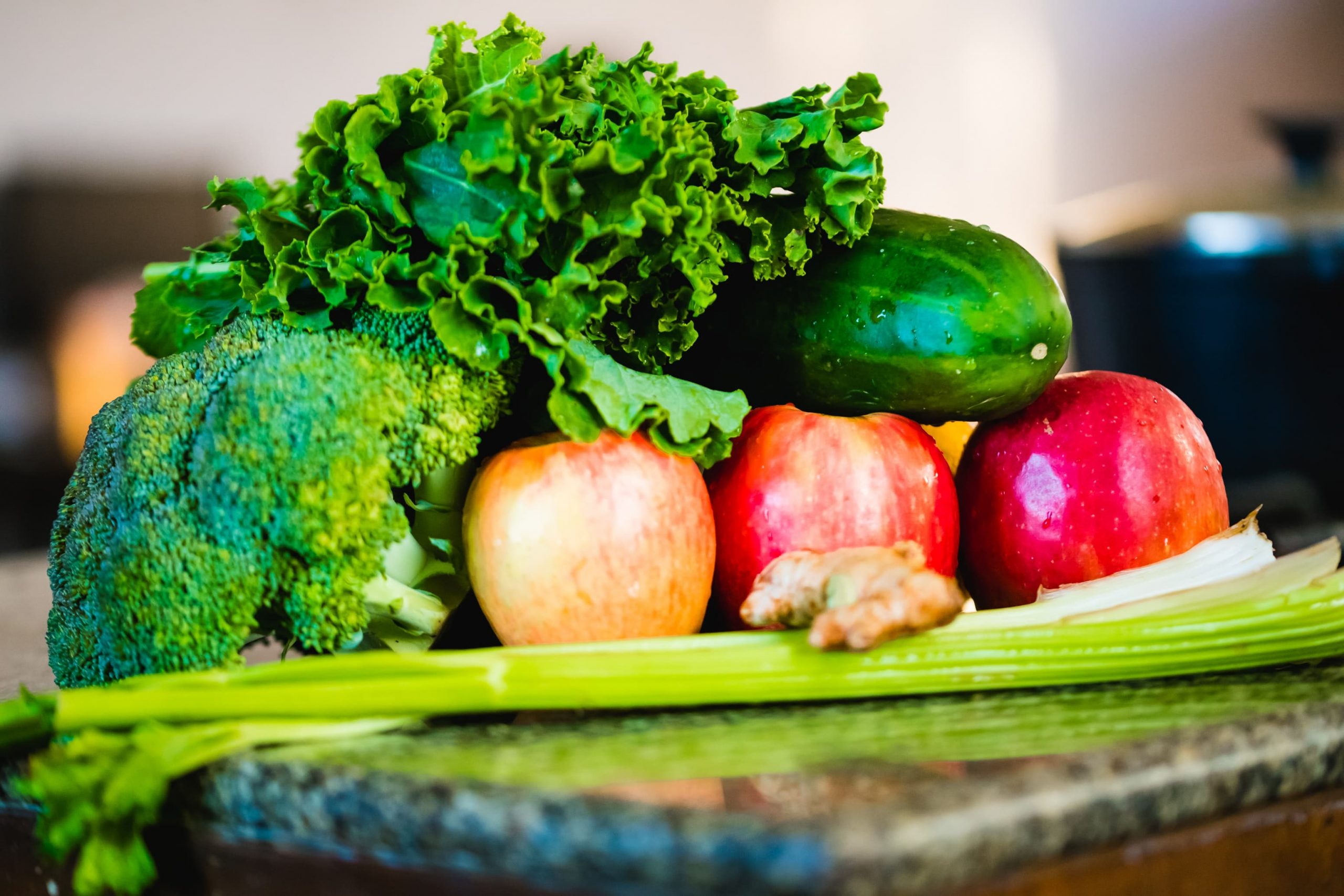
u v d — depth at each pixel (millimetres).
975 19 3219
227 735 565
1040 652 651
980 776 482
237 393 653
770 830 419
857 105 786
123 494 664
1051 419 841
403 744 582
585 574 693
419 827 489
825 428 787
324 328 727
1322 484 1599
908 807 443
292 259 738
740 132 775
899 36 3191
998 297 782
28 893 621
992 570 855
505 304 701
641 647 635
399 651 740
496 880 477
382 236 716
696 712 644
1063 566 824
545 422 780
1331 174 1839
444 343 674
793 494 773
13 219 2871
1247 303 1555
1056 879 468
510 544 697
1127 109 3354
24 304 2836
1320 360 1550
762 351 840
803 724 603
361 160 688
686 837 427
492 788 484
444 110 728
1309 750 550
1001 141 3273
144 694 583
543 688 605
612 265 723
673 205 711
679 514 718
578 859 451
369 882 515
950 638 648
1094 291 1704
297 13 3008
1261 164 3449
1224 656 676
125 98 2965
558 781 495
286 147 3051
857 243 828
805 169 798
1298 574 712
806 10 3139
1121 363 1705
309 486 628
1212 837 520
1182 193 1777
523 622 708
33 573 1560
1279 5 3428
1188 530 826
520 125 681
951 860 427
